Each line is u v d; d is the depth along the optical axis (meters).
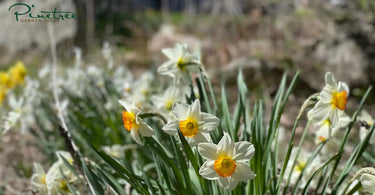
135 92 1.46
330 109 0.85
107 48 1.94
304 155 1.03
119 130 1.46
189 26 4.59
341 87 0.85
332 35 2.85
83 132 1.46
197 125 0.81
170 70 0.98
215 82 2.40
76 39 3.31
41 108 1.58
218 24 4.31
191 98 0.97
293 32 3.29
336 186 0.89
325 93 0.84
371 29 2.75
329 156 1.12
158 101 1.13
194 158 0.82
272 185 0.92
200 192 0.88
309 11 3.19
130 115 0.84
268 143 0.91
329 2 3.04
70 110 1.60
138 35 4.36
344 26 2.83
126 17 5.34
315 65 2.71
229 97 2.42
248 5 4.41
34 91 1.62
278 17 3.67
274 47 3.21
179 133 0.79
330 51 2.80
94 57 2.80
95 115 1.54
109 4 5.45
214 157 0.78
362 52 2.68
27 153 1.66
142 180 0.94
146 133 0.84
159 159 0.90
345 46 2.75
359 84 2.62
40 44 3.63
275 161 0.91
